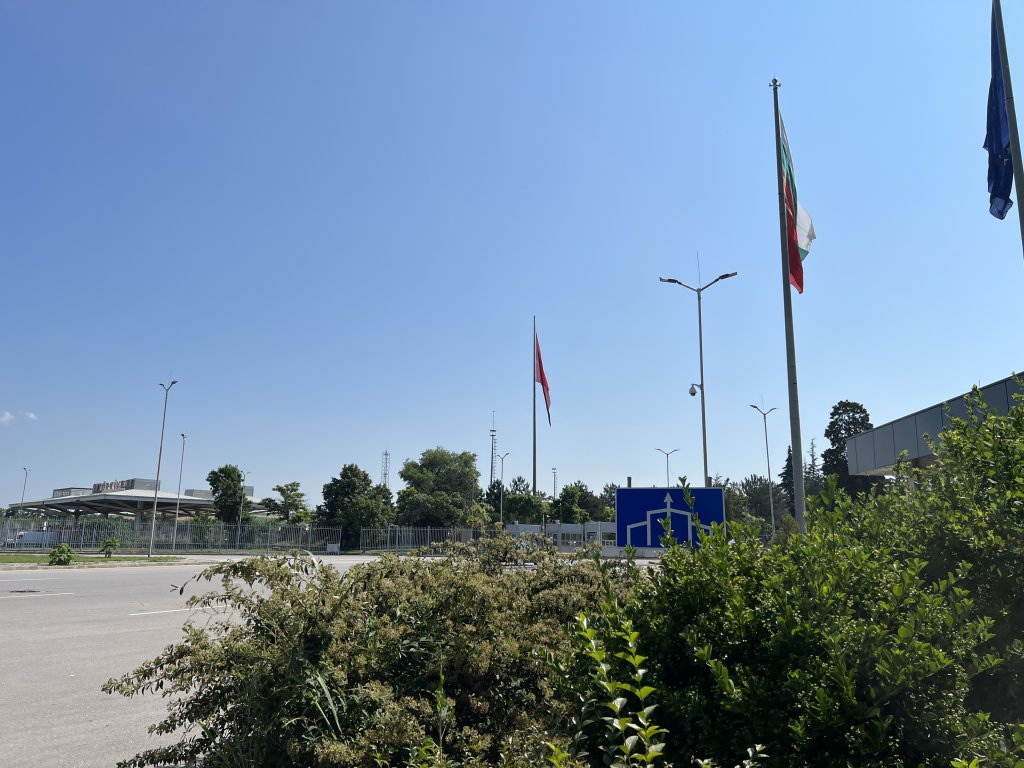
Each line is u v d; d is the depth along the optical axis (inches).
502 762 124.0
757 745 92.5
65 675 354.9
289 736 136.1
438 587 166.4
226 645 146.4
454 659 150.3
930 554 132.3
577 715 110.3
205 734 152.9
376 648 147.3
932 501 140.9
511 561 216.2
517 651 154.4
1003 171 441.1
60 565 1300.4
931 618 103.7
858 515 149.6
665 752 103.7
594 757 108.7
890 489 160.9
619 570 207.3
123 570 1235.2
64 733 263.4
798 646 103.5
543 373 1562.5
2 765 230.1
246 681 142.1
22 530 1999.3
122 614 580.4
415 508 2551.7
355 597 160.7
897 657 93.3
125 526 2116.1
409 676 151.9
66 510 2775.6
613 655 111.6
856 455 882.1
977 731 93.5
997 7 435.2
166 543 2135.8
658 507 365.4
